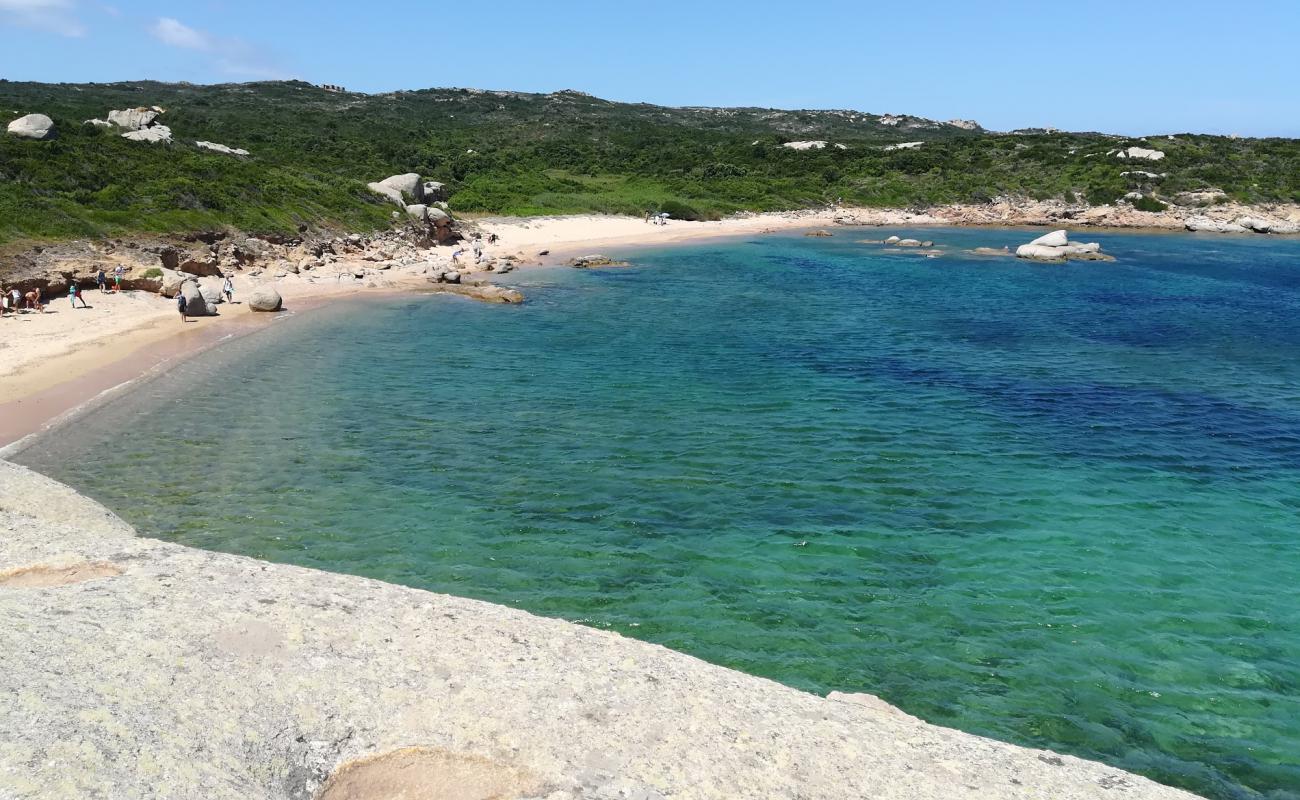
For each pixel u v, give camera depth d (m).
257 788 6.13
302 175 65.88
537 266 60.31
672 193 102.50
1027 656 11.79
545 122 154.00
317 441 20.97
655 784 6.55
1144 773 9.41
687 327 37.56
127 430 21.23
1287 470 19.69
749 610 12.99
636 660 8.83
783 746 7.36
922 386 27.27
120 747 5.97
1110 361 31.12
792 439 21.72
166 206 46.66
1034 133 152.50
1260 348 33.59
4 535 10.67
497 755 6.76
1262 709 10.65
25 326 31.56
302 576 10.11
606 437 21.78
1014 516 16.83
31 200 40.44
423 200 74.62
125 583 9.12
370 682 7.61
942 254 70.06
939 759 7.58
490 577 13.98
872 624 12.62
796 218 98.44
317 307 40.44
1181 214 93.44
